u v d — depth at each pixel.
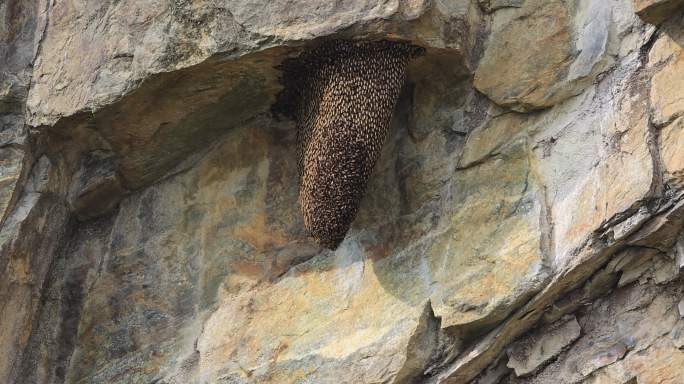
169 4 10.18
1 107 10.74
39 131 10.62
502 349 9.63
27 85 10.74
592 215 9.22
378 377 9.72
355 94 9.62
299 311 10.30
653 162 9.00
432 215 10.05
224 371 10.27
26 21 10.95
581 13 9.91
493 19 10.10
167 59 10.07
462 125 10.13
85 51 10.52
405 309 9.83
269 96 10.56
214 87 10.34
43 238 10.82
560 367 9.38
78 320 10.90
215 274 10.70
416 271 9.95
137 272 10.91
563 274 9.22
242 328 10.39
